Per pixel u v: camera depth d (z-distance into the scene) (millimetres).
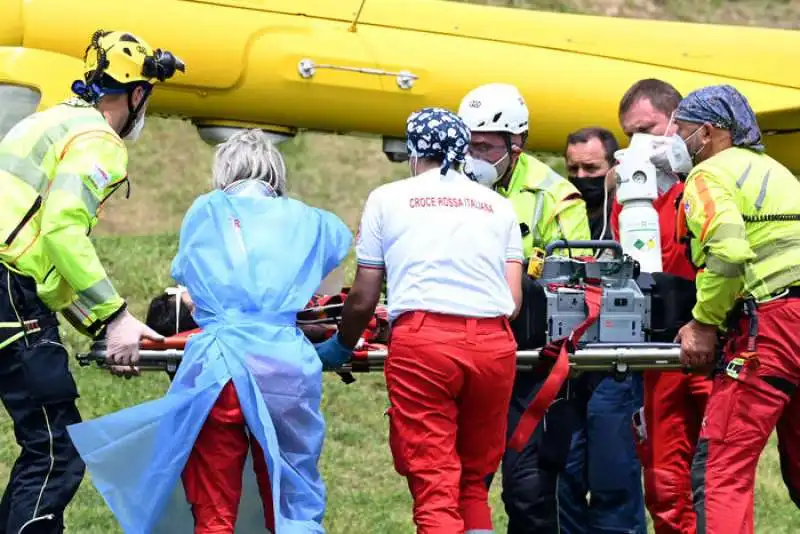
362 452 29797
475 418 17719
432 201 17562
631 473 20641
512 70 33500
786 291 18562
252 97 32000
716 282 18219
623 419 20438
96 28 30359
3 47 29922
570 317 19078
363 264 17656
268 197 18125
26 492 18828
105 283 18094
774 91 35031
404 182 17844
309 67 31906
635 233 20562
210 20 31344
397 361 17359
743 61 34969
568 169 22922
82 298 18156
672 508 20562
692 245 19312
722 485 18641
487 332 17281
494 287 17484
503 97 20234
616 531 20578
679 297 19609
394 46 32688
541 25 34156
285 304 17703
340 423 31188
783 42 35094
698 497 18734
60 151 18609
